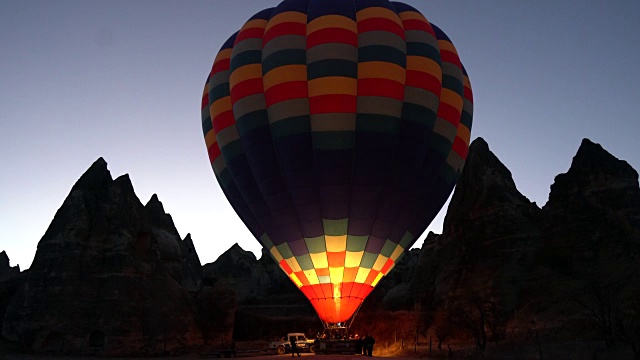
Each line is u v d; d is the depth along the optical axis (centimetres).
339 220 2877
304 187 2875
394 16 3058
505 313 4322
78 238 5312
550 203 5112
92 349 4831
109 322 4931
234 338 6550
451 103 3075
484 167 5712
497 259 4828
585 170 5006
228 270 9988
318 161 2828
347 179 2831
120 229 5512
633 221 4600
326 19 2930
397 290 6216
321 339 3102
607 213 4522
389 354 3594
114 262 5297
